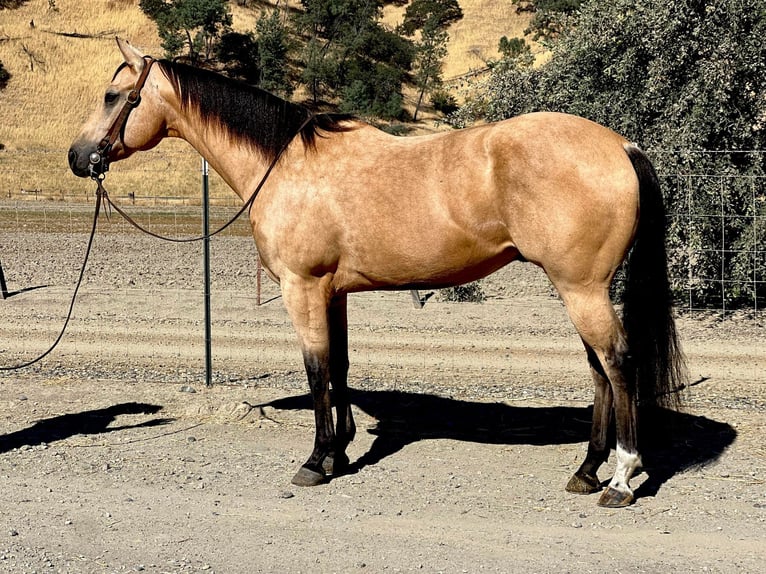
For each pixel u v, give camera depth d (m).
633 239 5.49
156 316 13.12
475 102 18.08
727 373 9.45
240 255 21.70
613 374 5.52
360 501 5.84
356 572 4.77
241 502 5.84
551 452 6.85
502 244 5.68
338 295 6.42
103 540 5.22
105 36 76.12
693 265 13.81
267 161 6.29
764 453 6.65
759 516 5.46
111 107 6.67
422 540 5.19
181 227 29.98
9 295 14.98
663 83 13.55
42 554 5.02
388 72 74.81
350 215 5.89
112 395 8.70
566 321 12.56
